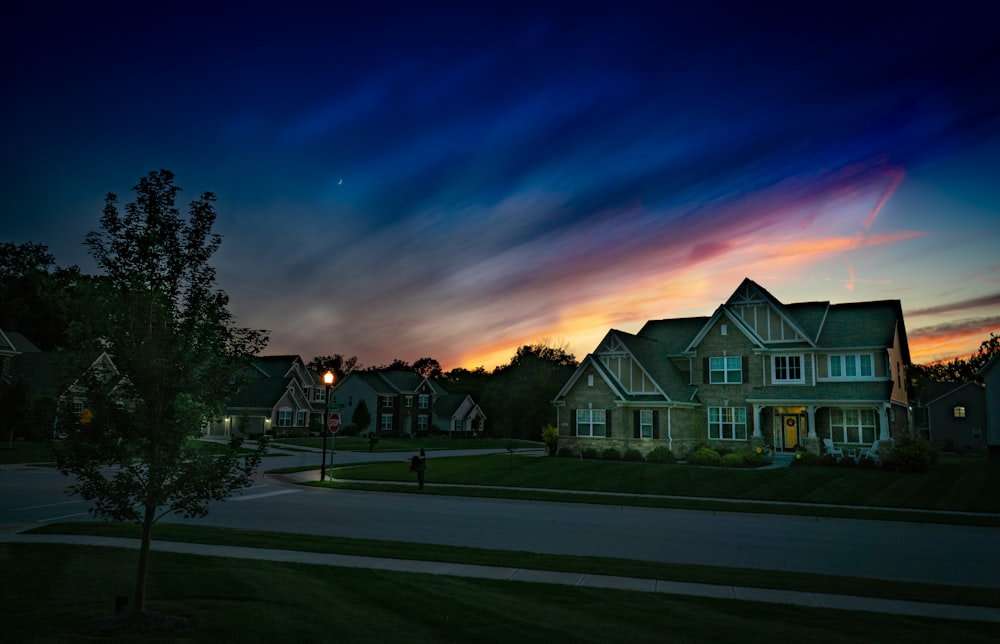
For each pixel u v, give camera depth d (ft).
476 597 33.58
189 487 29.86
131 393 29.81
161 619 28.37
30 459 127.54
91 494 29.25
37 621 27.89
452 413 305.32
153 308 30.42
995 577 43.93
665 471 113.60
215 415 32.14
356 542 50.70
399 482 105.09
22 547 46.06
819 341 132.57
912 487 94.32
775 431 137.59
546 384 284.41
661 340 160.35
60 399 29.12
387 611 30.53
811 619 31.48
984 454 204.13
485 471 120.06
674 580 39.63
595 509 77.71
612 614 31.22
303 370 300.20
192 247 31.99
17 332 213.25
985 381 156.15
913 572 45.19
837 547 54.49
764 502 83.20
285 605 30.94
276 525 61.62
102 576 36.63
